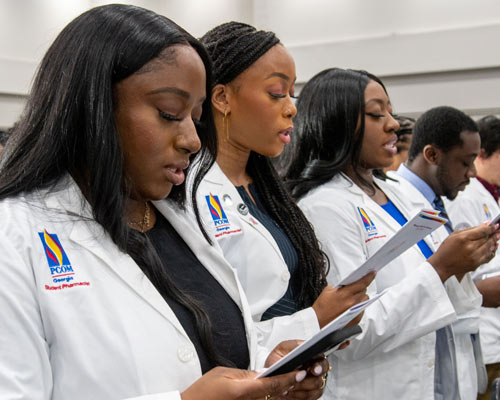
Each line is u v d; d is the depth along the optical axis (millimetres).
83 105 890
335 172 1850
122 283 904
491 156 3213
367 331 1623
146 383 866
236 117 1459
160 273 958
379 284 1787
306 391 987
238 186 1505
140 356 871
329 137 1874
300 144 1917
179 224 1084
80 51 897
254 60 1434
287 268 1448
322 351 949
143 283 916
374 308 1651
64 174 928
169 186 981
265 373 875
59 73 903
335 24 4582
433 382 1743
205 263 1080
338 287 1407
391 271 1790
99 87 886
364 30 4531
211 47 1453
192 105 960
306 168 1894
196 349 951
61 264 872
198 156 1168
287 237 1538
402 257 1817
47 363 833
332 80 1886
